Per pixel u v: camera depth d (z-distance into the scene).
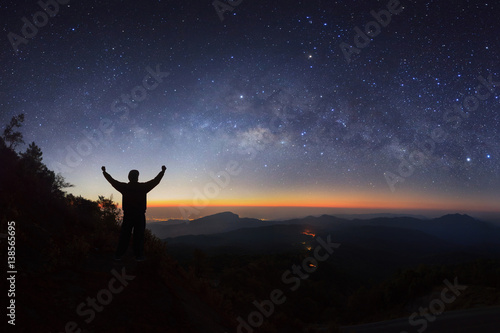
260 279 24.34
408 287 29.22
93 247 5.84
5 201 5.39
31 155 7.45
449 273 28.31
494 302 18.88
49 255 4.57
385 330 11.41
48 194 6.80
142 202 5.73
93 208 8.05
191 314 4.88
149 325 3.91
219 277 20.97
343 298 40.16
